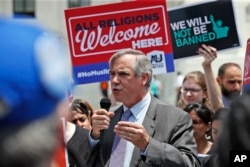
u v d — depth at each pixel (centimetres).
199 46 723
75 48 654
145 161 432
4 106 133
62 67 143
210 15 721
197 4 722
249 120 165
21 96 135
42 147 135
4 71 134
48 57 139
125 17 651
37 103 136
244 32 1641
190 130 468
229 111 170
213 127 574
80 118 622
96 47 652
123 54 475
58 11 3177
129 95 470
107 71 652
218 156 173
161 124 467
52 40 140
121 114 485
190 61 1523
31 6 3206
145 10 647
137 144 432
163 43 645
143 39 648
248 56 423
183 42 725
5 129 133
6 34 136
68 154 425
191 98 769
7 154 132
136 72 468
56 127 140
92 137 479
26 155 133
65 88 144
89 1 3173
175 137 461
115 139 473
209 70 712
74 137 489
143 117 473
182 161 436
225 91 786
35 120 136
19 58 135
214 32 722
